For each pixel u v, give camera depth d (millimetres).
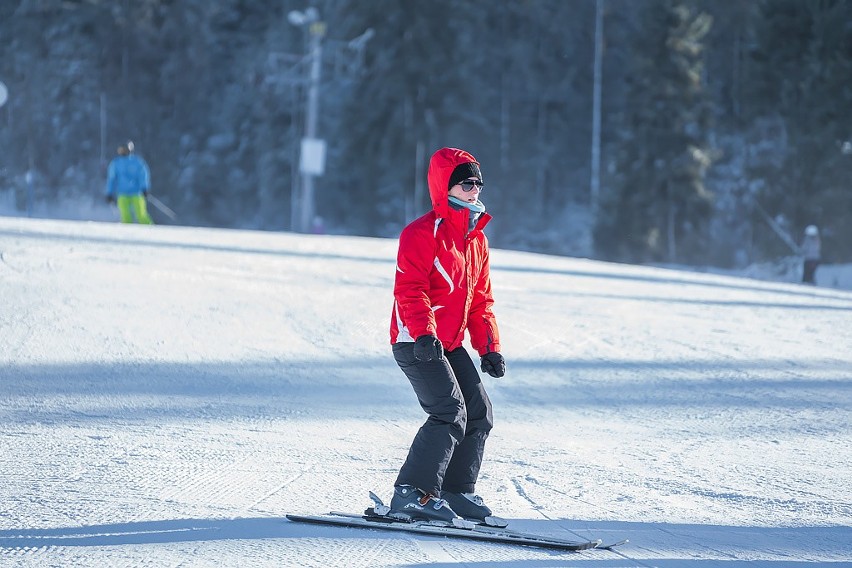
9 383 26078
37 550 13531
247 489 17531
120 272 46875
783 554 14539
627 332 39469
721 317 45219
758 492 18453
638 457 21359
